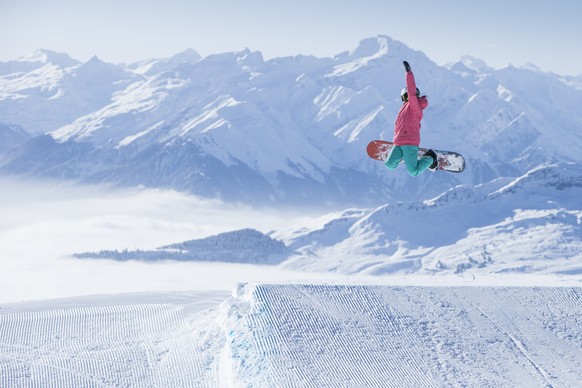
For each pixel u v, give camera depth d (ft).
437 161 65.21
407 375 165.07
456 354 177.88
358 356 172.86
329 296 204.64
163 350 197.47
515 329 194.70
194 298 264.72
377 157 68.44
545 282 242.99
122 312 237.25
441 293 214.48
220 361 183.21
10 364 186.70
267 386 158.40
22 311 238.89
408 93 63.98
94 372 183.11
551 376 168.76
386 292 211.20
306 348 175.11
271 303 196.85
